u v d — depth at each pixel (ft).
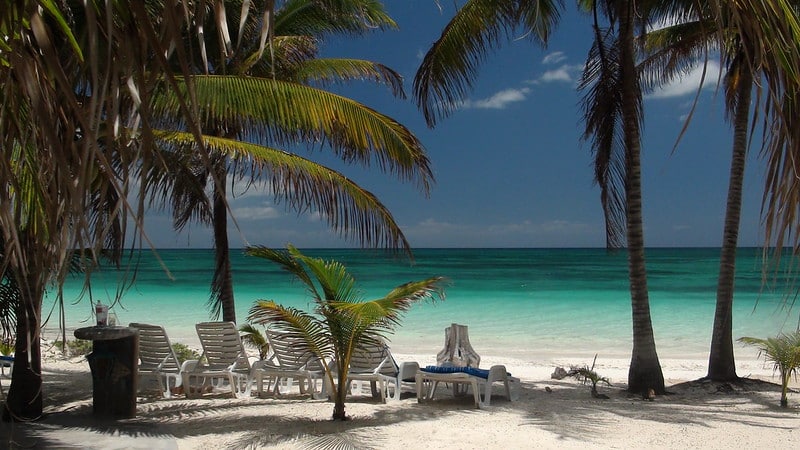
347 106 21.48
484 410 25.16
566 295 104.99
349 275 22.09
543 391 31.07
